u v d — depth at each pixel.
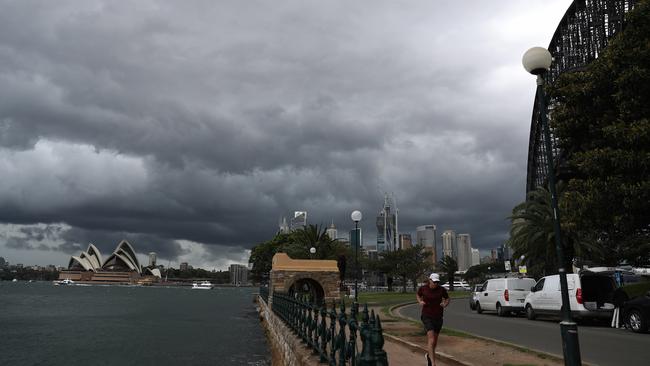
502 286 27.88
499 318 26.19
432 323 10.11
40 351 33.25
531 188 91.06
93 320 60.41
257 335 41.66
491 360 11.12
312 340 11.96
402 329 17.86
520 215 38.59
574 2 72.69
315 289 42.31
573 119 21.66
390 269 88.88
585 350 13.24
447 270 104.56
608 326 21.42
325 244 59.25
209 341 37.31
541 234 36.88
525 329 19.56
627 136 18.06
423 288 10.41
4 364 28.33
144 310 81.31
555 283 22.66
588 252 39.09
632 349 13.45
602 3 68.00
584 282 21.75
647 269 38.88
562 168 23.94
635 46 19.17
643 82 18.30
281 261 38.41
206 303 108.56
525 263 46.75
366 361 5.49
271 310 31.16
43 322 57.66
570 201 20.50
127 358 29.75
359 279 113.31
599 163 19.20
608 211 19.45
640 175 18.34
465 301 49.12
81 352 32.50
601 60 20.50
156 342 37.12
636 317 18.25
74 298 128.50
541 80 9.53
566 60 73.31
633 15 19.06
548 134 9.21
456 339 14.78
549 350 13.38
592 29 69.31
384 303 39.97
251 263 107.62
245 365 26.16
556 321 24.02
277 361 21.39
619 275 25.42
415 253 88.75
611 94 20.25
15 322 57.84
